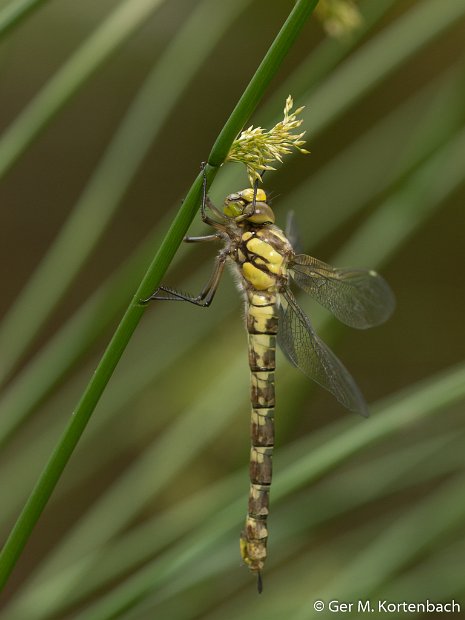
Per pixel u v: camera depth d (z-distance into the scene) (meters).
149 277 1.36
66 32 1.93
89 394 1.36
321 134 1.83
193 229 1.45
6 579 1.37
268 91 1.73
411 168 1.48
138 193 2.10
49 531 1.75
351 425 1.48
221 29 1.47
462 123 1.47
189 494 1.50
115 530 1.48
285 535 1.47
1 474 1.50
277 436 1.49
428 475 1.48
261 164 1.36
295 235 1.42
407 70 1.84
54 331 1.91
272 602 1.51
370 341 1.92
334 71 1.49
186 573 1.45
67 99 1.42
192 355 1.53
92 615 1.42
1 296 1.99
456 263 1.97
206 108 2.04
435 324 1.94
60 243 1.46
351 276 1.42
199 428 1.49
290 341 1.41
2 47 1.45
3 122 1.98
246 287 1.41
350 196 1.53
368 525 1.57
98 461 1.56
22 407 1.45
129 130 1.46
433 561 1.48
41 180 2.13
